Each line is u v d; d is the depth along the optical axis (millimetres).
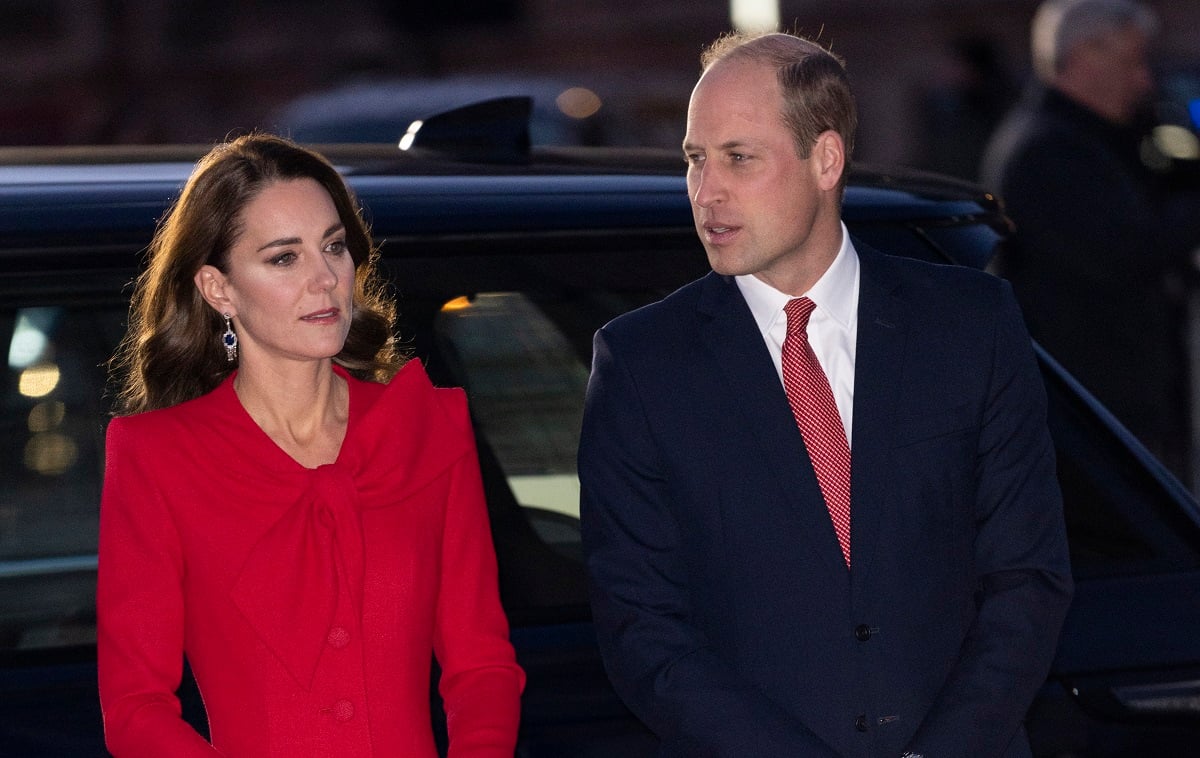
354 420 9133
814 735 8648
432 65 76750
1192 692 9664
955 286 9320
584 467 9180
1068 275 19125
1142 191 19812
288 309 8703
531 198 10383
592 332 10203
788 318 9062
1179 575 10180
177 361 9070
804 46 8953
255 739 8578
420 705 8891
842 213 10766
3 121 76562
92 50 76375
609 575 9000
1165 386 19766
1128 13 19062
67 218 9680
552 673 9500
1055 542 9148
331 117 39188
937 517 8969
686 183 10844
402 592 8820
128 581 8586
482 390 10094
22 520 9500
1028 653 8891
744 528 8867
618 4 75062
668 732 8734
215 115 77688
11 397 9539
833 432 8977
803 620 8797
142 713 8375
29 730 8898
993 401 9164
